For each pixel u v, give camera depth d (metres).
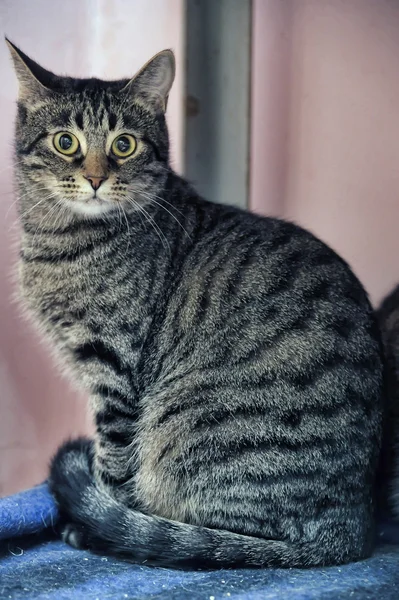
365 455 0.75
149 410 0.78
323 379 0.75
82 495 0.77
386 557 0.75
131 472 0.78
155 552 0.72
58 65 0.98
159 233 0.80
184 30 0.95
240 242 0.81
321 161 0.96
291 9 0.96
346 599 0.66
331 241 0.97
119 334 0.77
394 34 0.92
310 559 0.72
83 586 0.68
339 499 0.74
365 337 0.77
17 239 0.89
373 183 0.94
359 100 0.94
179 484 0.75
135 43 1.00
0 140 0.94
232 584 0.69
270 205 0.99
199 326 0.78
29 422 0.99
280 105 0.98
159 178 0.82
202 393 0.76
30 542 0.77
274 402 0.74
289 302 0.77
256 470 0.73
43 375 0.99
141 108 0.81
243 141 0.97
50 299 0.79
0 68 0.94
